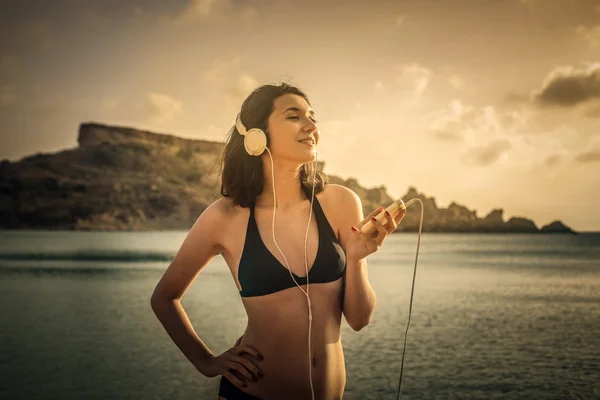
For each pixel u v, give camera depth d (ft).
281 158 5.56
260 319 5.38
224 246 5.71
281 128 5.51
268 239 5.46
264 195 5.74
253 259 5.40
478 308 46.52
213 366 5.43
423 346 30.91
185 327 5.73
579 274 85.46
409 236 297.12
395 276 77.92
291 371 5.24
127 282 69.62
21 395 20.58
